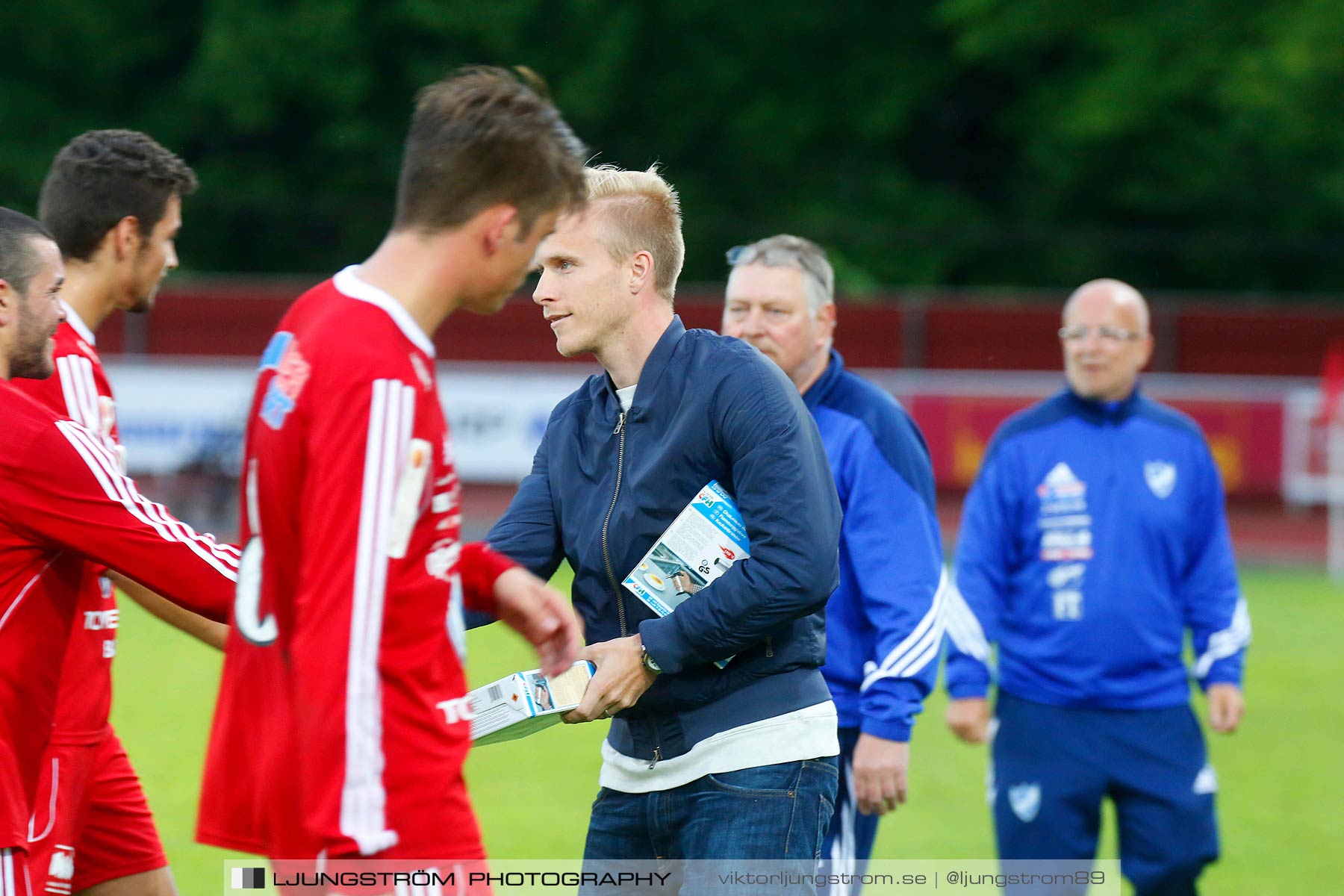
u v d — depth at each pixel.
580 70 86.69
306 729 7.96
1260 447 66.00
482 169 8.51
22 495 10.32
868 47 91.69
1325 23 77.75
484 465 65.00
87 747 11.65
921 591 13.66
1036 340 74.12
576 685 10.98
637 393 11.38
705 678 11.17
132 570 10.52
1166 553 16.47
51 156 88.69
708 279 91.38
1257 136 83.62
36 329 10.70
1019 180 93.44
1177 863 16.02
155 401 62.12
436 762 8.39
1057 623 16.34
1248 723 30.39
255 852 8.68
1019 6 84.88
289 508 8.30
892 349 74.69
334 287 8.61
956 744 28.53
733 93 91.56
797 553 10.65
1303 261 90.88
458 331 71.94
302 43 86.50
